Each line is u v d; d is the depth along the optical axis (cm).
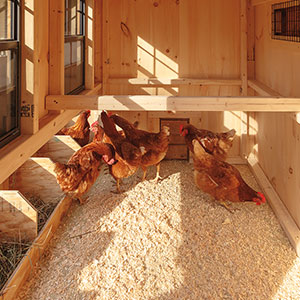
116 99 350
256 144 563
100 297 281
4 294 256
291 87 392
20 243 310
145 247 347
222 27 566
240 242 359
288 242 362
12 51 281
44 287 291
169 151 611
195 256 334
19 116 297
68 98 353
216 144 475
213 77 577
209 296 283
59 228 380
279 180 436
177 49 575
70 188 387
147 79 577
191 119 596
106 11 562
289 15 396
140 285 295
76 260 326
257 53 552
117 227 381
